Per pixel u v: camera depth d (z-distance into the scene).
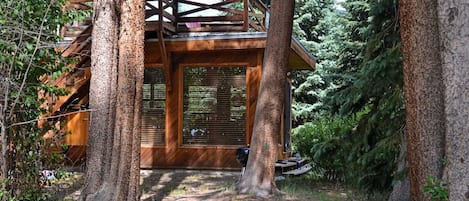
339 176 8.55
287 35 7.10
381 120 6.24
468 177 3.14
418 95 3.75
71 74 8.49
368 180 6.44
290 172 9.28
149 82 10.13
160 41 9.21
